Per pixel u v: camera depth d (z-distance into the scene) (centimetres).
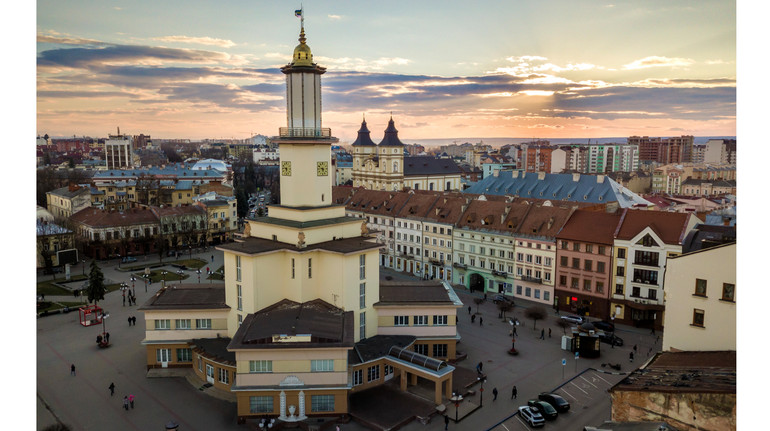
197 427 5334
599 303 8950
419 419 5491
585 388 6309
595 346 7219
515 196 14638
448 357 6994
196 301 6919
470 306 9706
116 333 8106
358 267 6588
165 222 14188
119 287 10712
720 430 3120
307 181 7031
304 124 6862
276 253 6644
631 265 8531
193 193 18300
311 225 6762
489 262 10650
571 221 9625
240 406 5431
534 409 5534
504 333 8219
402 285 7775
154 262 13050
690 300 4422
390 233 12838
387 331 6944
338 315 6250
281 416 5428
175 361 6719
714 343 4309
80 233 13800
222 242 15575
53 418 5478
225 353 6203
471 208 11388
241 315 6556
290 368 5453
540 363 7050
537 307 8800
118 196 17225
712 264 4281
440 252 11625
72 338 7881
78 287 10688
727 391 3097
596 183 14962
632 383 3662
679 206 14988
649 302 8344
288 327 5697
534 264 9856
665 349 4603
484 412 5712
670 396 3319
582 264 9119
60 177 19225
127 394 6047
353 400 5859
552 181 16075
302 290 6644
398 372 6506
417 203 12512
